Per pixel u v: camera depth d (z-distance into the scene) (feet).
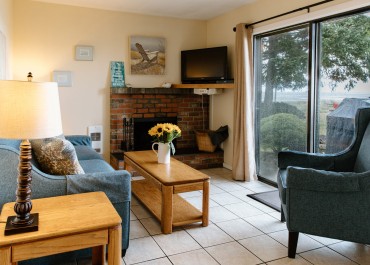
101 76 16.22
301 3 11.80
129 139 16.81
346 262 7.48
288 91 13.11
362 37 10.07
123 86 16.56
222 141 16.65
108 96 16.44
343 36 10.69
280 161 9.54
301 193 7.30
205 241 8.47
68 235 5.17
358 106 10.27
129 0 14.47
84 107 16.03
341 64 10.82
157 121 17.40
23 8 14.55
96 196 6.62
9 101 4.80
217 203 11.44
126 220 7.48
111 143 16.57
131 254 7.72
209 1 14.39
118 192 7.30
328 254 7.85
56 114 5.23
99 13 15.93
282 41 13.30
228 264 7.34
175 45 17.75
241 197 12.14
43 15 14.93
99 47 16.07
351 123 10.50
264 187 13.46
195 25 18.11
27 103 4.85
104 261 6.81
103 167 10.18
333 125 11.19
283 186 8.11
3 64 11.35
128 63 16.76
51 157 7.27
